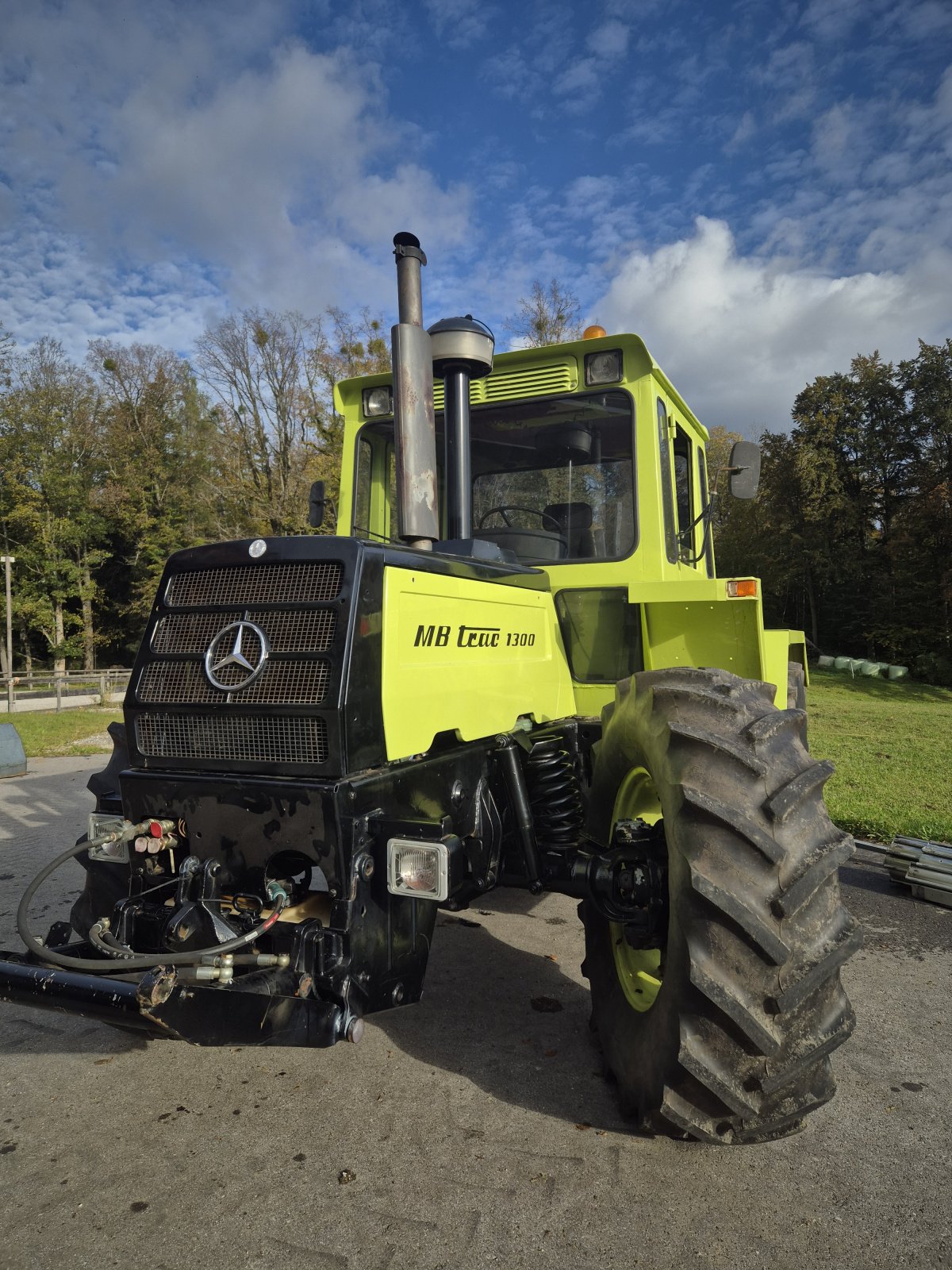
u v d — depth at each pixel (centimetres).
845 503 3073
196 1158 228
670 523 356
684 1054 187
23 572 3922
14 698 1995
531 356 351
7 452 3884
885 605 2958
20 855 576
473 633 270
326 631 211
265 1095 261
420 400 267
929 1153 225
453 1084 265
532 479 363
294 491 2823
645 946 236
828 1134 235
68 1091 267
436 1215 202
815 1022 189
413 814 231
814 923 190
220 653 226
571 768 318
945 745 1039
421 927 229
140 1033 206
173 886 228
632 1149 228
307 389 2825
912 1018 308
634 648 343
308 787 203
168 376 4069
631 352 338
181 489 3966
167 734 233
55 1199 211
